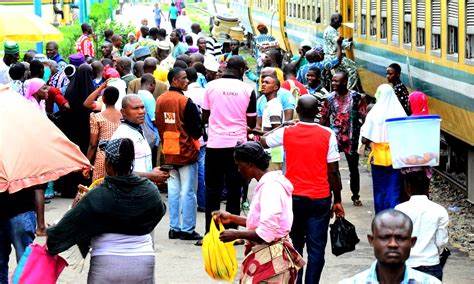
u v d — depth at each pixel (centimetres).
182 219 1383
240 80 1334
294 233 1045
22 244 1011
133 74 1892
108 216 805
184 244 1365
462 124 1576
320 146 1021
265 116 1340
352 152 1585
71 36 3247
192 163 1363
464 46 1535
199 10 9081
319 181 1025
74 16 4550
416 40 1873
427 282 580
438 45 1708
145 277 820
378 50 2227
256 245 861
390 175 1311
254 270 859
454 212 1591
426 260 839
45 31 1978
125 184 812
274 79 1338
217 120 1310
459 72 1568
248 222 872
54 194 1731
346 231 1035
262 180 863
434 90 1747
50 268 830
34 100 1505
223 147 1307
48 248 812
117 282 810
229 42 2478
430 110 1795
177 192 1379
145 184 822
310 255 1031
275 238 850
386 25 2144
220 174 1326
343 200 1686
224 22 4234
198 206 1602
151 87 1595
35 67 1552
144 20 3753
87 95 1669
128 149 814
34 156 897
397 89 1516
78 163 920
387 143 1305
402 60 1995
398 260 575
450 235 1437
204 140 1551
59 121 1680
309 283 1034
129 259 813
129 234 815
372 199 1689
